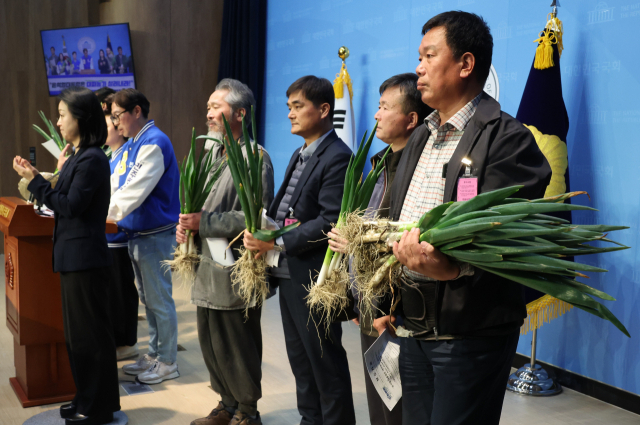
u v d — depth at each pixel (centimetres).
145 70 687
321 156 222
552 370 324
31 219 261
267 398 290
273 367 336
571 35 315
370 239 139
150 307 312
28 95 683
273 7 620
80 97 228
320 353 214
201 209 237
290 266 216
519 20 344
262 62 641
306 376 234
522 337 347
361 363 344
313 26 553
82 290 230
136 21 682
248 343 239
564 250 113
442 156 144
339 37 515
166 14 687
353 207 162
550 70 298
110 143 348
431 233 120
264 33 639
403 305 148
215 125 249
